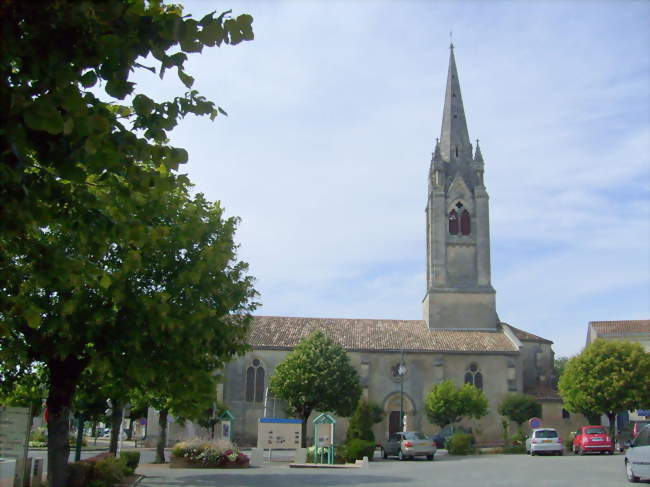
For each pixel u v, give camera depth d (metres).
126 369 17.42
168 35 6.89
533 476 26.16
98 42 6.53
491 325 61.94
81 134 6.44
